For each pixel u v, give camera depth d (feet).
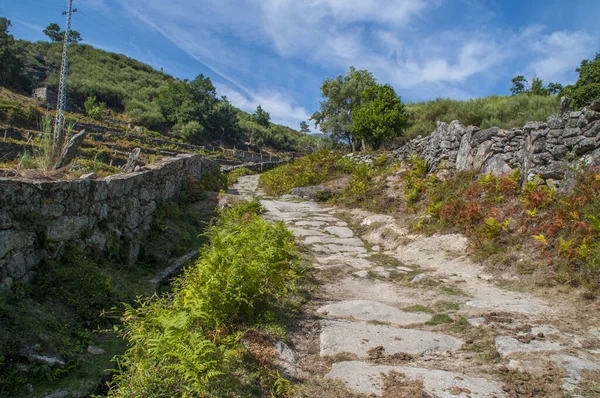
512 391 9.47
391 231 29.55
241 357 10.52
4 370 9.07
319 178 53.47
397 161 51.49
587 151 23.54
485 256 21.79
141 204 22.35
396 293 18.60
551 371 10.39
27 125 102.94
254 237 20.07
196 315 10.67
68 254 14.61
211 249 18.21
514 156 30.01
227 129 191.42
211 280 12.84
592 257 17.57
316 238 29.86
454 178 33.45
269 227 22.24
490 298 17.04
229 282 13.01
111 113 155.84
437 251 24.72
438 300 17.06
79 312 12.60
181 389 8.77
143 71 237.86
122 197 19.81
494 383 9.98
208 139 176.65
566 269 17.97
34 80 157.58
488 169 31.58
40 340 10.23
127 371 9.37
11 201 12.21
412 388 9.70
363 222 34.17
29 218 12.86
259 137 206.59
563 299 16.38
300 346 12.53
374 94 71.36
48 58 193.47
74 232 15.37
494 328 13.48
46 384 9.25
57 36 233.35
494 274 20.21
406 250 26.18
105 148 93.56
